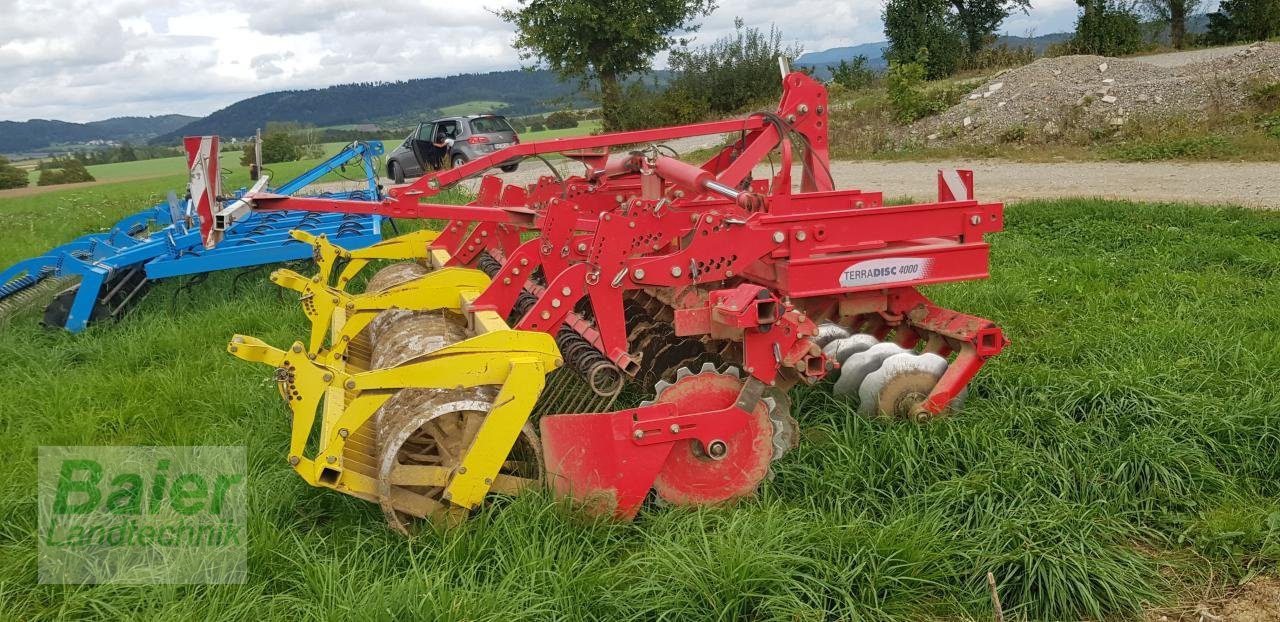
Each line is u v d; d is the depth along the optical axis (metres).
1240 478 4.57
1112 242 10.00
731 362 5.26
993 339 5.10
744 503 4.39
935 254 5.10
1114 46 31.34
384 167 27.83
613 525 4.14
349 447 4.38
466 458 3.94
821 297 5.67
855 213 4.95
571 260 5.43
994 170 17.78
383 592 3.44
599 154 7.02
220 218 5.04
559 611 3.48
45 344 7.99
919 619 3.62
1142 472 4.52
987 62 33.56
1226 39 31.98
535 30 31.09
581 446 4.15
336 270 10.02
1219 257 8.86
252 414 5.60
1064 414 5.17
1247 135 16.95
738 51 33.47
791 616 3.47
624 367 4.86
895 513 4.24
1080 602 3.67
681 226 5.16
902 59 33.78
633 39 31.17
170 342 7.53
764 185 7.24
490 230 7.14
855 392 5.47
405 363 3.95
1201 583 3.82
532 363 3.98
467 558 3.78
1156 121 18.73
